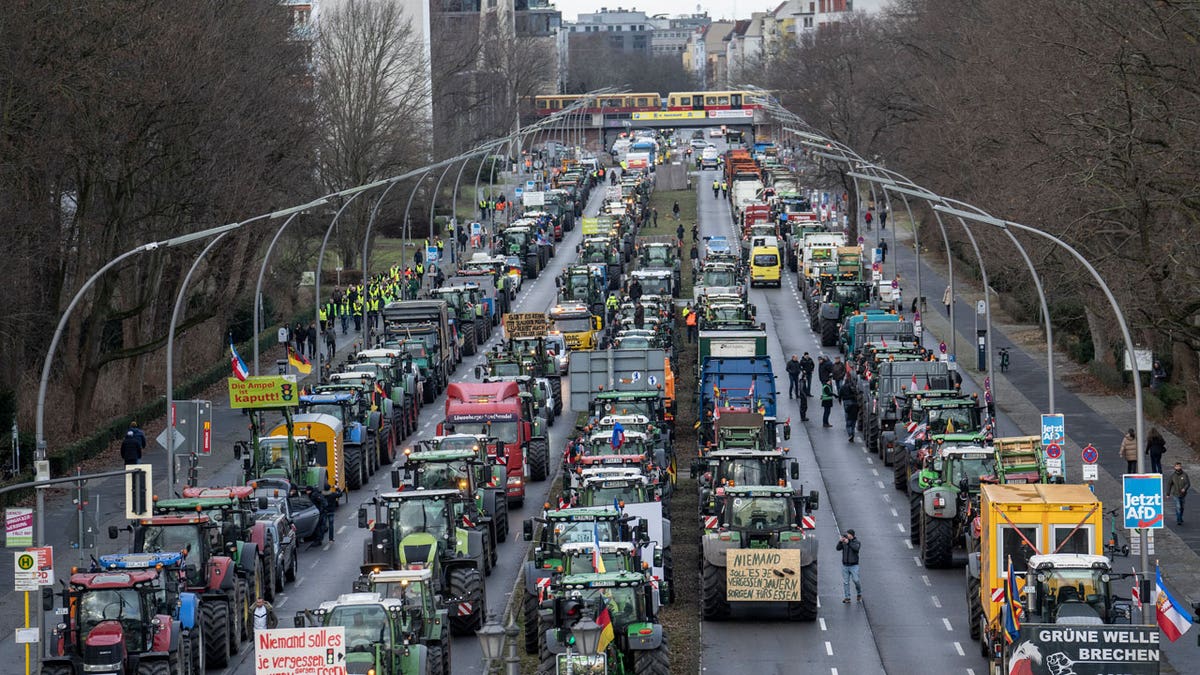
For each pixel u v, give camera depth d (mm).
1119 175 113688
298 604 88938
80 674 64375
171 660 66312
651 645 64750
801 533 84125
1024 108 144250
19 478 117312
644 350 137625
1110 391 157750
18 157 120625
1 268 120875
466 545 82438
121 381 159500
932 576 93250
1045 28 140625
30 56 119312
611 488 88625
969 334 193875
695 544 101938
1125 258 115562
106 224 137875
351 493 122188
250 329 195750
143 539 76812
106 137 129250
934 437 101688
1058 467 92625
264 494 97125
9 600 92500
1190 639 79688
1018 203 140500
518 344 159750
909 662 75250
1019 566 69688
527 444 124250
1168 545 100062
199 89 135250
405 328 168125
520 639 79062
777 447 129000
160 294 160500
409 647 64250
